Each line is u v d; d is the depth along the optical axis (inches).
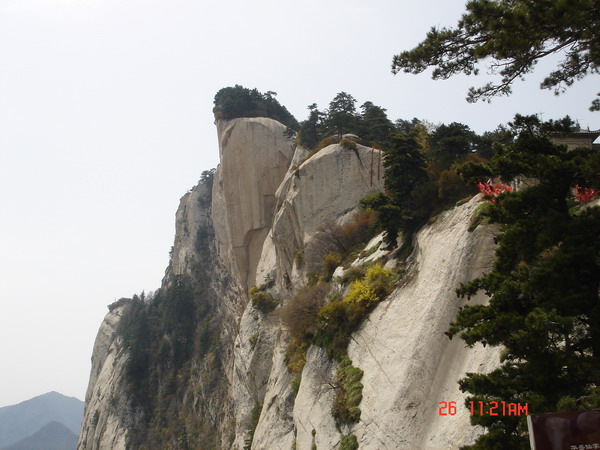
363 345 1398.9
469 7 625.3
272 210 2869.1
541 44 628.7
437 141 1754.4
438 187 1505.9
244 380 2295.8
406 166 1566.2
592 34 586.9
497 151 685.3
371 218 1941.4
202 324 3526.1
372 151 2207.2
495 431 592.4
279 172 2906.0
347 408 1269.7
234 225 2901.1
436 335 1140.5
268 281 2512.3
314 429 1370.6
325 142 2369.6
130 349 3762.3
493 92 693.3
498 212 680.4
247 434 2170.3
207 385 3129.9
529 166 646.5
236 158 2962.6
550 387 575.5
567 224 596.1
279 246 2283.5
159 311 3919.8
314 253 2036.2
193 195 4222.4
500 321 592.7
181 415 3186.5
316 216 2146.9
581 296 563.5
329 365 1488.7
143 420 3376.0
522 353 596.1
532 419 412.5
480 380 618.8
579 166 603.8
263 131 2967.5
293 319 1721.2
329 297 1680.6
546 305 581.0
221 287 3511.3
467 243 1184.8
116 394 3577.8
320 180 2197.3
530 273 633.0
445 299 1166.3
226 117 3213.6
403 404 1121.4
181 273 4040.4
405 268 1481.3
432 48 659.4
